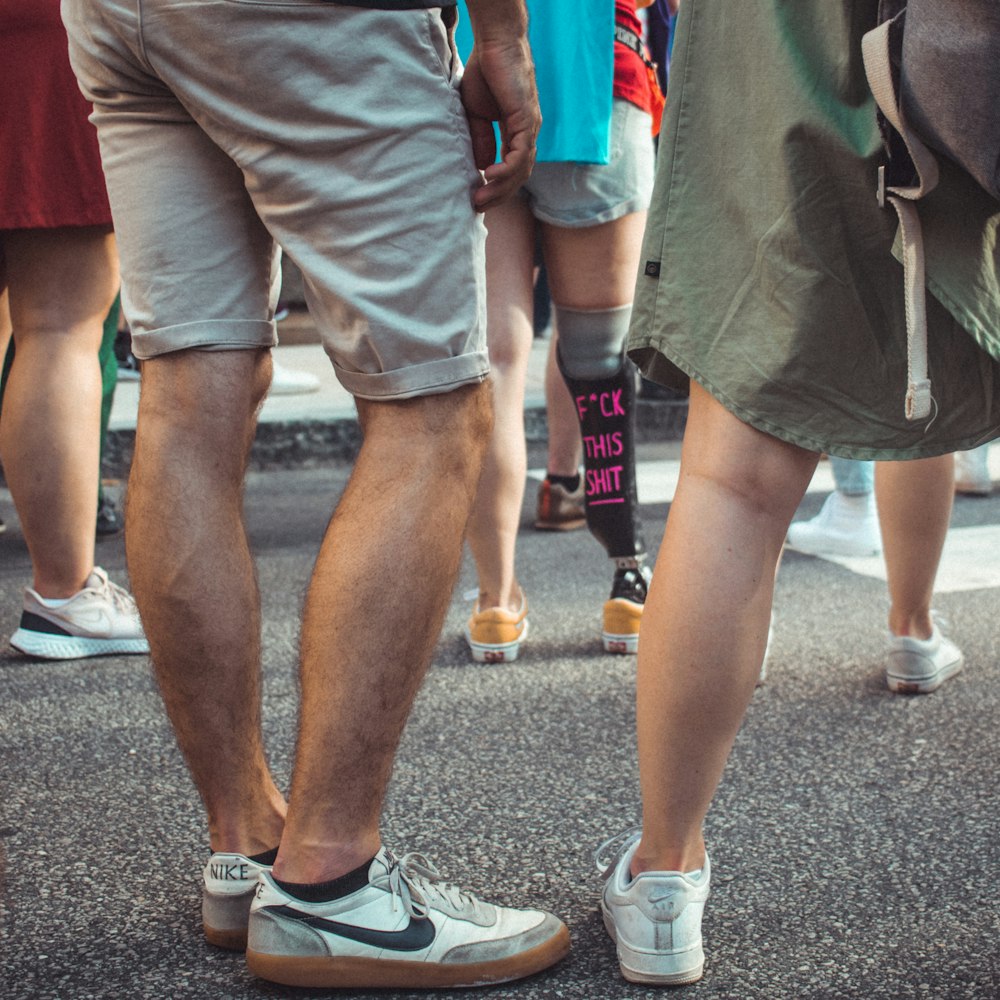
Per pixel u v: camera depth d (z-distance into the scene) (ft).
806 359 4.34
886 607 10.22
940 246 4.27
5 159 8.01
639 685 4.64
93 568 9.09
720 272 4.50
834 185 4.32
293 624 9.82
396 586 4.38
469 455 4.60
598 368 8.74
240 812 4.93
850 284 4.33
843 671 8.55
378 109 4.29
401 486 4.45
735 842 5.94
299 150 4.33
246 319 4.76
